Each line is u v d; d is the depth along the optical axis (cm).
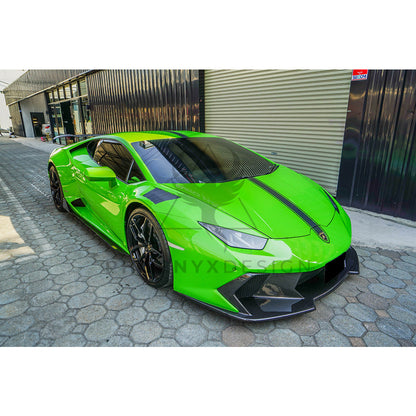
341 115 395
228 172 251
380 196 365
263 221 189
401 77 323
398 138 337
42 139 1934
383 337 178
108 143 304
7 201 486
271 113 492
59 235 335
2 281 242
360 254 275
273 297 181
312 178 453
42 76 1584
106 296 220
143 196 216
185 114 662
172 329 187
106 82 981
